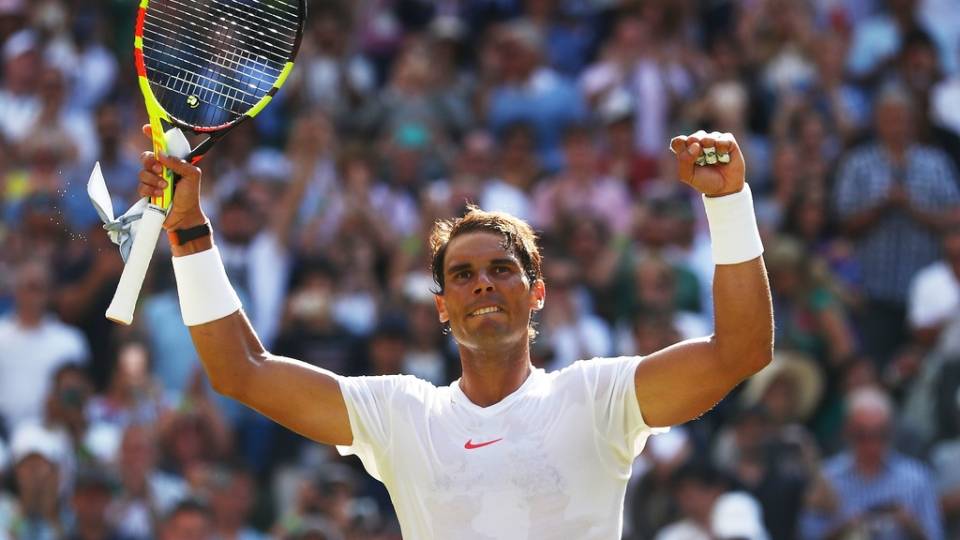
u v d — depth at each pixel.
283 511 37.88
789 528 35.53
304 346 39.78
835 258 43.69
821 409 39.44
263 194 45.19
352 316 41.47
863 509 35.50
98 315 42.19
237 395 17.03
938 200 44.75
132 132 49.03
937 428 38.56
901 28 52.22
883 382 41.03
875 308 43.25
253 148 48.00
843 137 48.00
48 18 51.56
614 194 45.62
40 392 40.41
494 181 46.25
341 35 51.03
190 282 17.05
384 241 44.09
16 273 41.97
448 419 16.61
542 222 44.94
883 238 43.62
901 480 35.94
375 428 16.78
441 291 17.41
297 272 42.72
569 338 39.66
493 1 55.19
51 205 44.06
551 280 40.06
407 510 16.61
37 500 35.50
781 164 45.97
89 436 37.34
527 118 49.25
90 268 42.94
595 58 53.22
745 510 34.03
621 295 41.44
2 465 37.19
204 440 37.69
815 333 40.38
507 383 16.75
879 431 35.97
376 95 50.47
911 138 45.41
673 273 41.41
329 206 44.09
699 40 53.62
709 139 16.11
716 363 16.17
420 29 55.19
